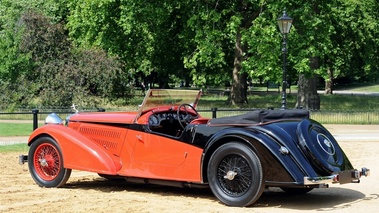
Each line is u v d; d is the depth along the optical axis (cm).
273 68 3155
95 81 3384
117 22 3731
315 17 3291
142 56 4209
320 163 887
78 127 1091
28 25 3438
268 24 3300
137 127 1020
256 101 4797
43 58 3422
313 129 928
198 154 948
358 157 1530
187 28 3903
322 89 8688
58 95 3306
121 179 1187
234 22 3456
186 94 1068
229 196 908
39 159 1088
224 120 944
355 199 986
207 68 4591
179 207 897
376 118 2916
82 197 978
